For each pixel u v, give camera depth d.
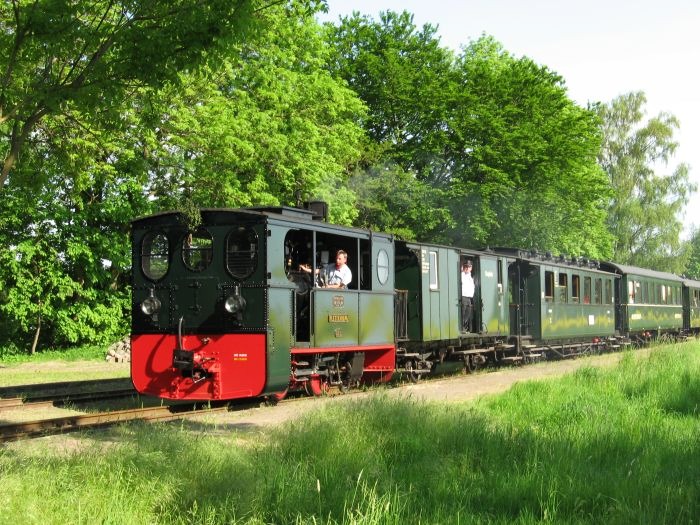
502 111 36.41
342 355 14.55
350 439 7.96
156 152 23.59
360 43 38.12
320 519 5.61
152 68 9.60
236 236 12.40
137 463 6.50
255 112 24.09
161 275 12.92
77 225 26.30
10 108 9.82
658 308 33.81
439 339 17.83
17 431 9.91
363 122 36.31
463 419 9.30
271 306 12.09
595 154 39.66
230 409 12.22
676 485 6.78
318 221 13.86
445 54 40.25
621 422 9.91
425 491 6.77
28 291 25.86
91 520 5.25
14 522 4.97
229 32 9.35
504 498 6.46
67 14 9.29
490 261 20.61
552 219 37.59
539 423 10.12
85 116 10.66
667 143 61.47
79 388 16.42
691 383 13.45
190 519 5.68
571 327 25.11
